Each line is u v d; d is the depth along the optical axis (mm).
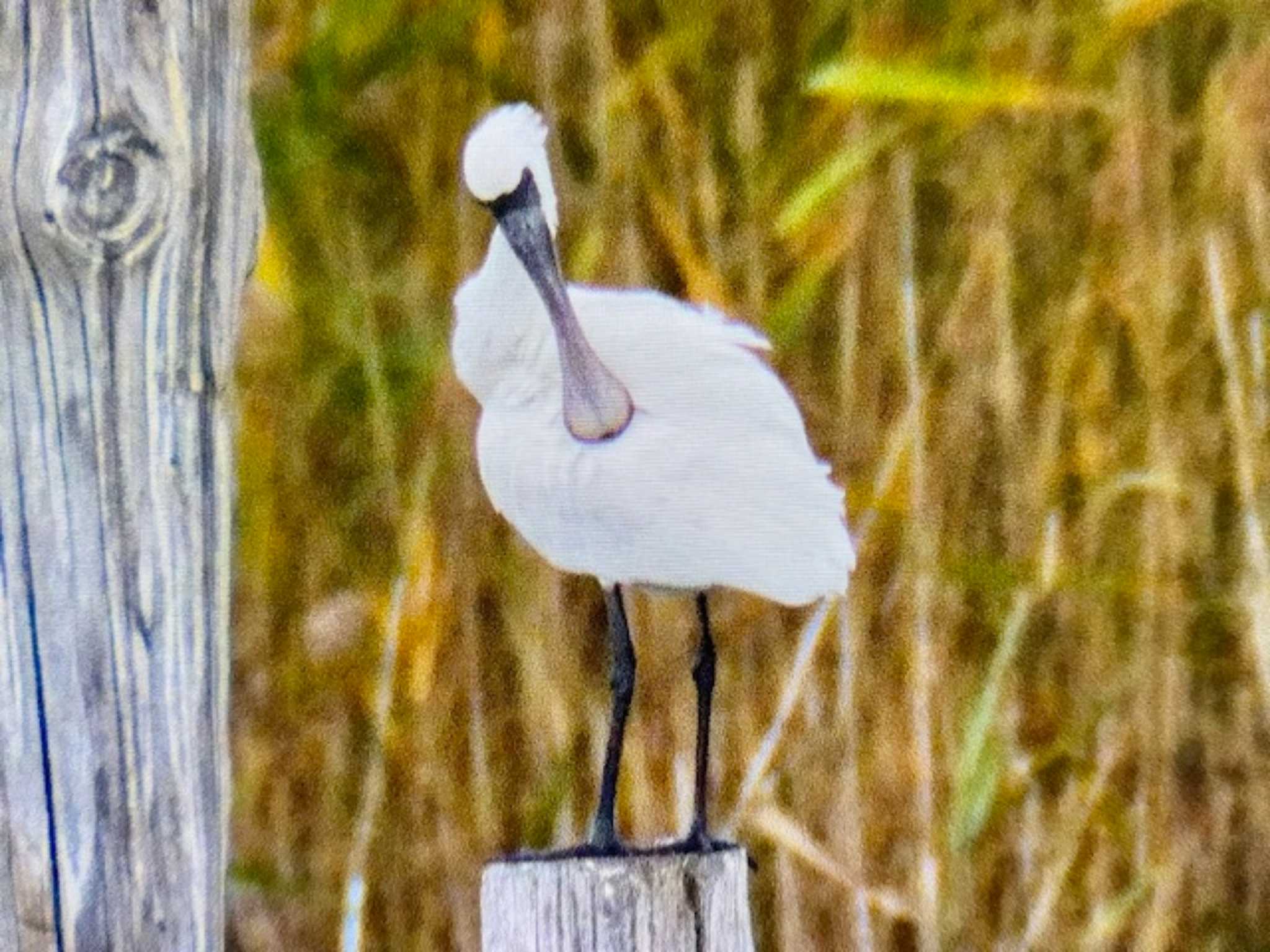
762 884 7305
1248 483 7645
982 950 7414
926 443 7730
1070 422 8008
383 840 7402
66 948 3303
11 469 3205
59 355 3186
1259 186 8133
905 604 7531
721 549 5117
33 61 3047
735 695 7395
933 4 8344
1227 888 7656
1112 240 8156
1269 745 7754
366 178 8000
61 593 3240
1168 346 8086
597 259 7664
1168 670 7797
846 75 7652
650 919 4250
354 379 7875
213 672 3418
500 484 5215
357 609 7723
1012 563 7594
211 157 3232
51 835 3281
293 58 8055
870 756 7395
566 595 7395
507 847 7285
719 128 7914
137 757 3320
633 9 8016
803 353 7895
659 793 7254
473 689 7395
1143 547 7910
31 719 3260
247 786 7641
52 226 3092
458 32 7945
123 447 3242
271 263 7848
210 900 3457
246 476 7812
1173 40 8297
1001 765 7676
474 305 5219
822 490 5273
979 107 8203
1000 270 7910
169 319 3246
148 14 3111
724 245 7770
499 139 5258
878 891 7273
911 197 7965
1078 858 7656
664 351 5066
